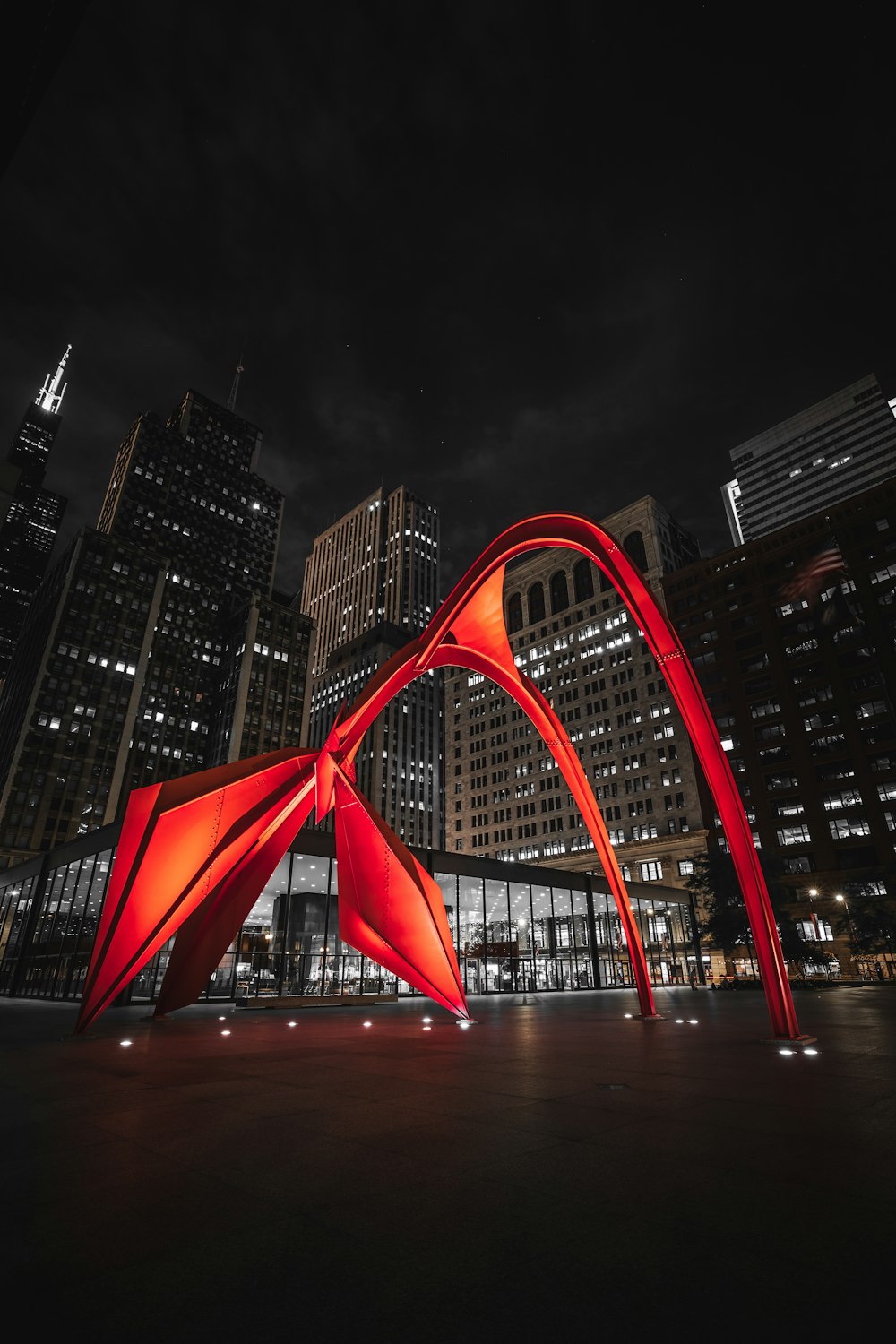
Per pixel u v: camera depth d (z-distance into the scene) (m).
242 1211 4.38
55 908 32.44
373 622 190.12
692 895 61.66
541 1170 5.21
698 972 58.69
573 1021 20.48
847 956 66.44
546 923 55.66
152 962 30.95
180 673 136.00
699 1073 10.09
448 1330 2.89
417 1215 4.29
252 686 133.38
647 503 104.88
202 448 172.00
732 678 86.50
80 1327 2.93
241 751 127.31
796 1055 12.26
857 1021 19.89
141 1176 5.12
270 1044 14.38
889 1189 4.69
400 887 20.05
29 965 32.78
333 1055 12.50
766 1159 5.44
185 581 143.88
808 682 81.06
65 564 122.31
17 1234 4.01
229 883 21.64
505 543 19.80
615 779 92.25
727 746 84.62
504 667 23.06
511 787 105.38
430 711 158.25
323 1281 3.38
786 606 85.19
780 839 77.25
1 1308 3.10
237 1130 6.60
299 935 37.56
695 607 92.69
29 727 102.69
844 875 71.12
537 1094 8.41
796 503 167.50
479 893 45.12
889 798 72.00
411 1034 16.47
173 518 158.50
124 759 109.50
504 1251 3.73
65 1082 9.47
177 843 17.27
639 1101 7.93
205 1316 3.03
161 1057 12.16
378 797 141.62
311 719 168.25
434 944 19.77
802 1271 3.43
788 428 173.88
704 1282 3.32
